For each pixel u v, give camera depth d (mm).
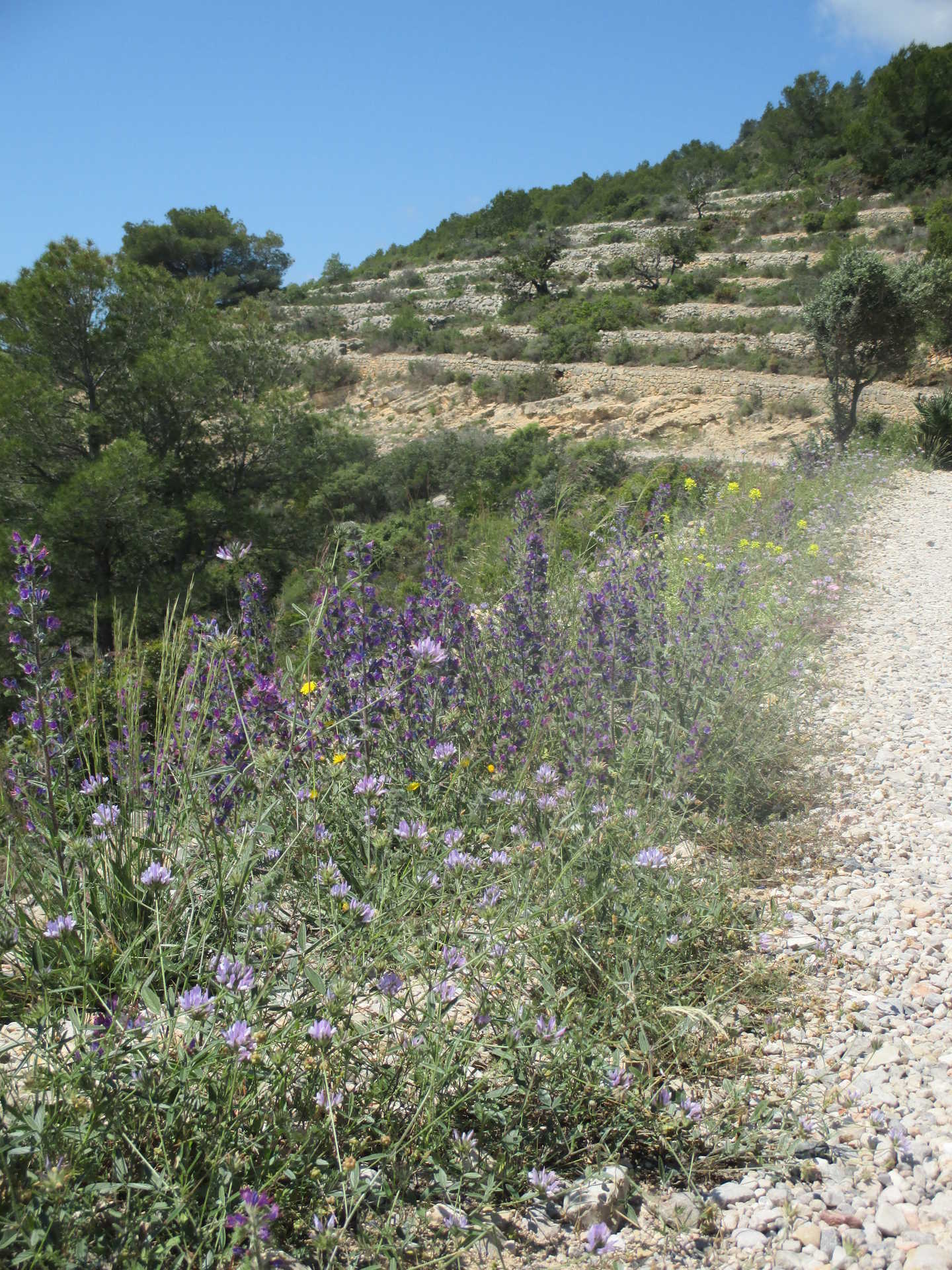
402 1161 1756
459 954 1964
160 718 3012
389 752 3164
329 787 2752
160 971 1979
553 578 5090
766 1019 2447
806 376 32656
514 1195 1819
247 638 3523
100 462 13812
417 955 2199
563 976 2332
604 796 3049
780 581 7320
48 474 15438
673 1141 1998
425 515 14570
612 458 21500
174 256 65750
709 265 51906
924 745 4781
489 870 2607
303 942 1936
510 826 2828
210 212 67125
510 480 25828
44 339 16188
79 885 2340
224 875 2295
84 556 14469
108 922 2283
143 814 2777
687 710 3934
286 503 18703
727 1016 2465
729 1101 2109
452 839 2490
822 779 4258
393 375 44781
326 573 3629
